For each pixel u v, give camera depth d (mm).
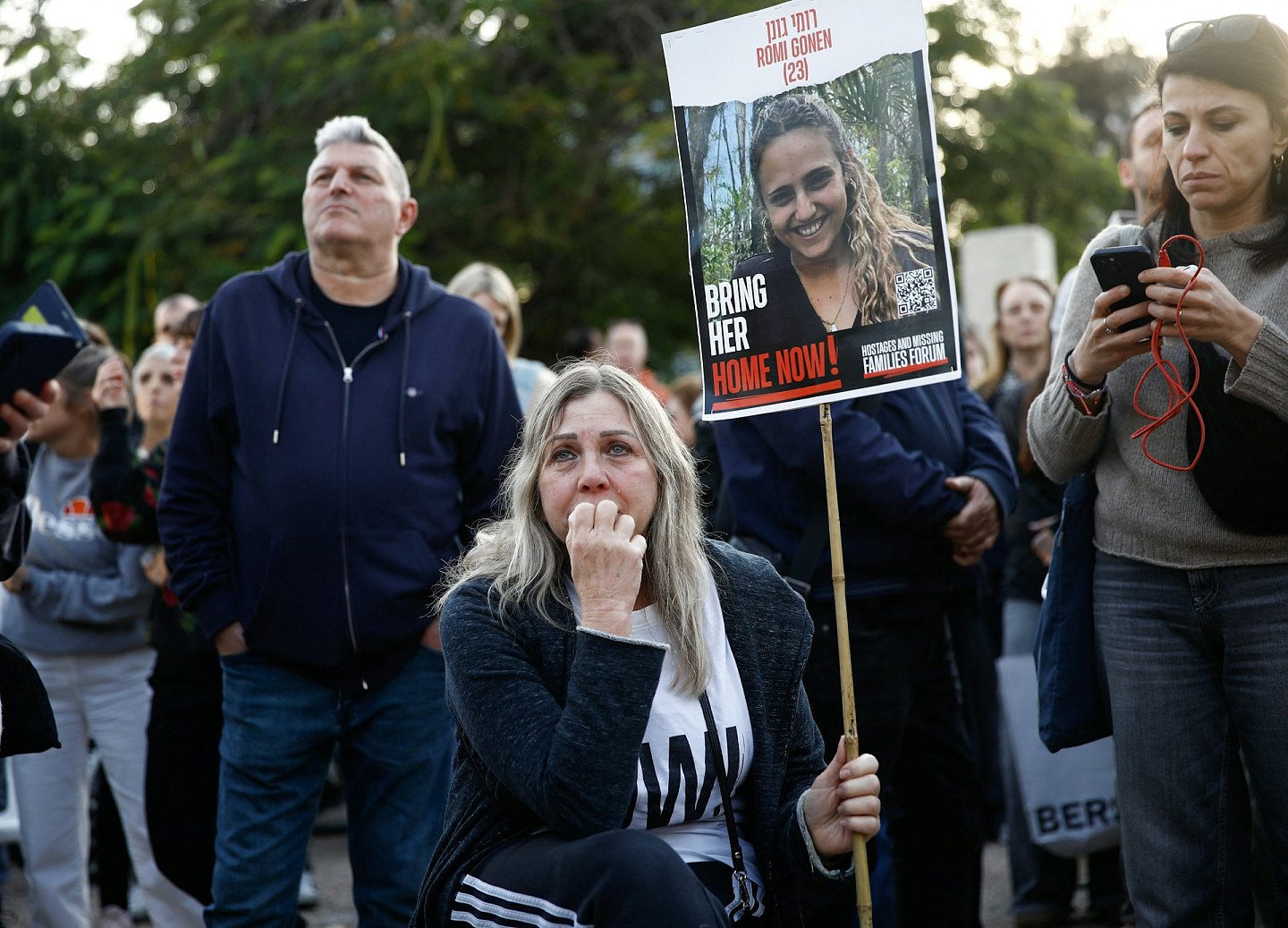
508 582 6395
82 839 10938
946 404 9508
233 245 22422
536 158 27031
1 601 11156
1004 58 32156
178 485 8719
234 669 8562
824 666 8836
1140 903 7094
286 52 24828
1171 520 6945
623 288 27156
